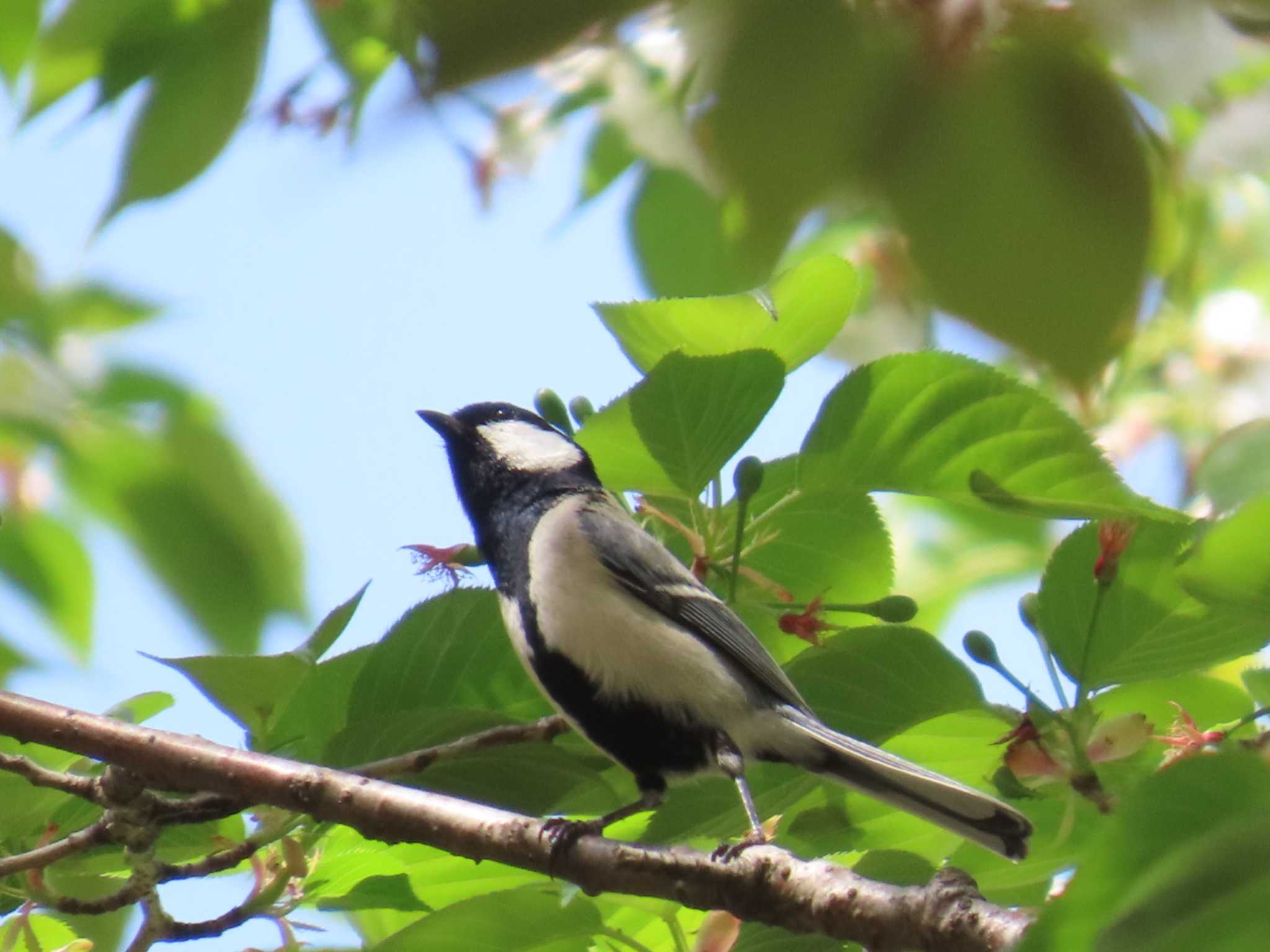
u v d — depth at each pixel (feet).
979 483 19.93
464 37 5.21
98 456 27.45
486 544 26.68
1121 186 5.56
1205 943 7.28
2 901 20.47
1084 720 19.70
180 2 13.32
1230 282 34.60
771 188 5.70
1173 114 5.73
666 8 5.72
